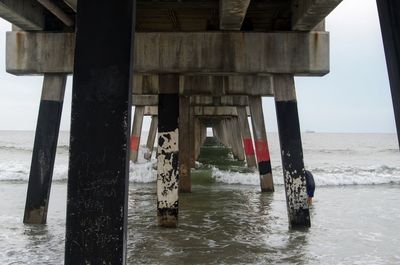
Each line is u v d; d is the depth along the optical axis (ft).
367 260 23.21
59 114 29.86
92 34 10.41
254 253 23.99
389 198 49.75
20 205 40.88
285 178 29.30
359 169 96.99
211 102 63.77
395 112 10.34
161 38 28.50
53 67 29.12
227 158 108.78
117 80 10.33
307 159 150.00
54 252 23.71
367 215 37.29
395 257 23.89
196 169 81.25
